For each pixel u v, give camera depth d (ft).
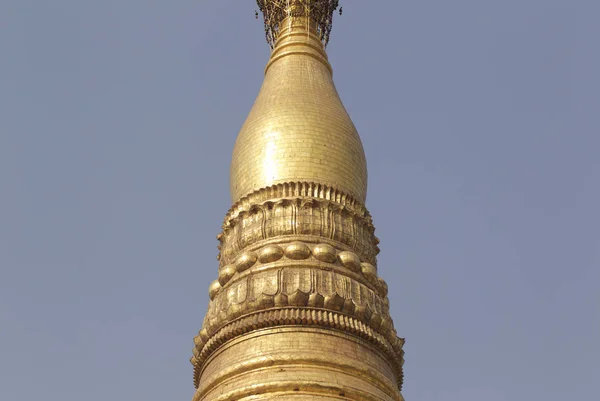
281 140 171.94
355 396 144.97
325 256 157.38
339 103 182.80
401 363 163.63
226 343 154.71
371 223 172.86
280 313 151.12
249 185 171.63
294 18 197.98
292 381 143.23
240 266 159.94
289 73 185.78
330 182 169.37
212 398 148.36
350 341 152.25
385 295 165.78
